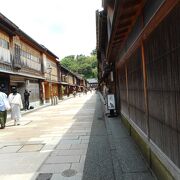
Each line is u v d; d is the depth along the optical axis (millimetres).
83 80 102688
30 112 22688
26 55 27172
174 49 3752
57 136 10461
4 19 18594
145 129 6445
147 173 5570
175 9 3594
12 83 23484
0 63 19297
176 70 3725
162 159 4750
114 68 16266
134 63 7637
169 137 4301
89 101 37531
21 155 7711
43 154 7723
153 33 4910
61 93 50875
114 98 15148
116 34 7395
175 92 3848
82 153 7617
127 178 5328
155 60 4898
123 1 4582
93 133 10758
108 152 7578
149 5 4930
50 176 5836
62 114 19703
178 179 3830
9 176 5953
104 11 10336
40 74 33781
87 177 5664
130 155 6914
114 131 10398
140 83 6781
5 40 20719
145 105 6184
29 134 11234
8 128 13297
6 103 13305
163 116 4598
